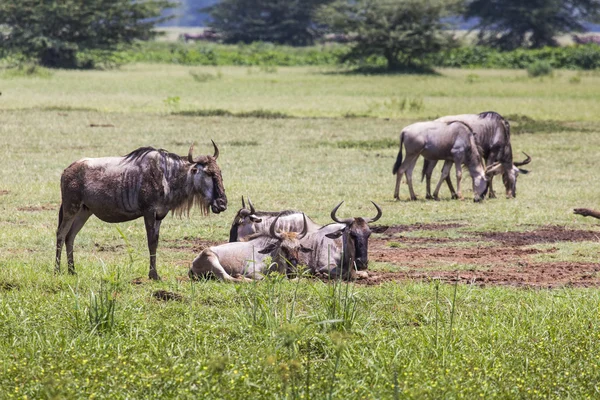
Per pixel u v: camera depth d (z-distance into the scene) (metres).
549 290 37.12
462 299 34.03
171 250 46.75
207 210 38.66
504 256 46.66
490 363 25.44
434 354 26.14
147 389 22.05
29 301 31.30
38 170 74.56
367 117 128.75
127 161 37.53
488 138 68.94
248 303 31.11
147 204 37.38
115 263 40.78
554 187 73.75
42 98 144.12
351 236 39.06
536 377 24.12
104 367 22.88
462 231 54.06
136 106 135.88
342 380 22.84
